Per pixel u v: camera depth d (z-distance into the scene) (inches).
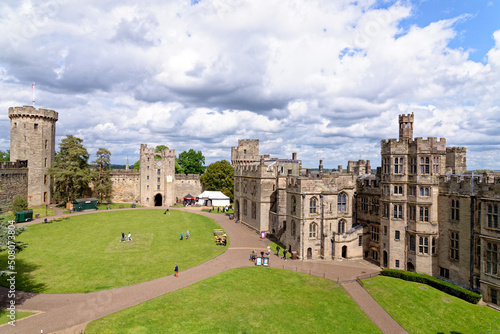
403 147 1909.4
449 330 1294.3
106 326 1207.6
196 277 1755.7
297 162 3223.4
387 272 1843.0
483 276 1544.0
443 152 1823.3
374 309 1456.7
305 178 2159.2
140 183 4628.4
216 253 2229.3
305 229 2156.7
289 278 1780.3
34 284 1610.5
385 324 1334.9
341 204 2265.0
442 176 1803.6
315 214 2177.7
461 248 1684.3
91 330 1176.2
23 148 3777.1
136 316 1288.1
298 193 2182.6
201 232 2876.5
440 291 1638.8
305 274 1859.0
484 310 1454.2
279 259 2148.1
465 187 1660.9
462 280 1675.7
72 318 1268.5
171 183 4633.4
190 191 4891.7
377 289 1643.7
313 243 2181.3
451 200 1752.0
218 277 1756.9
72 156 4047.7
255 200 2967.5
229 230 3009.4
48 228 2844.5
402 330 1291.8
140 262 1993.1
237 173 3565.5
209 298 1486.2
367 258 2246.6
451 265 1740.9
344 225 2269.9
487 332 1273.4
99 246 2330.2
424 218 1825.8
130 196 4803.2
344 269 1980.8
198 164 5841.5
